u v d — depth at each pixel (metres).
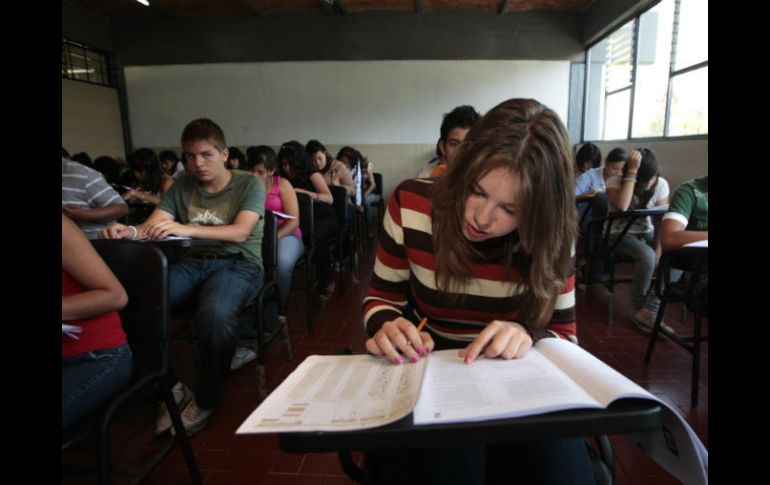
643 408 0.52
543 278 0.79
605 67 6.16
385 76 6.79
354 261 3.85
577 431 0.51
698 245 1.52
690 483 0.57
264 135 7.06
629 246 2.65
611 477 0.80
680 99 4.26
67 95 6.33
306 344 2.48
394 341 0.75
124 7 6.54
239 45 6.88
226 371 1.72
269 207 2.52
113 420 0.98
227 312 1.65
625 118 5.53
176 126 7.14
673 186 4.30
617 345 2.36
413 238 0.91
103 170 4.68
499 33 6.56
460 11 6.56
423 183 0.93
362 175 5.49
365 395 0.59
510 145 0.70
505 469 0.72
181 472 1.45
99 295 0.96
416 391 0.56
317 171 3.44
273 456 1.53
